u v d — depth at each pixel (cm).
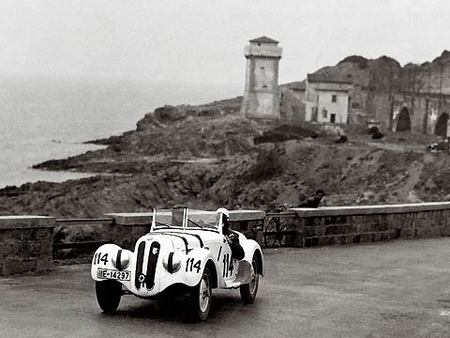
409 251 2073
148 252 1020
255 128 18050
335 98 19038
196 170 12506
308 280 1503
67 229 3941
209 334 979
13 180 14625
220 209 1184
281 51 19400
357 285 1470
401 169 11269
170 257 1011
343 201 10831
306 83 19250
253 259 1241
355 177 11406
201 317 1050
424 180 10788
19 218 1373
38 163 17400
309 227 2041
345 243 2164
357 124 18962
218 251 1116
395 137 17162
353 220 2184
